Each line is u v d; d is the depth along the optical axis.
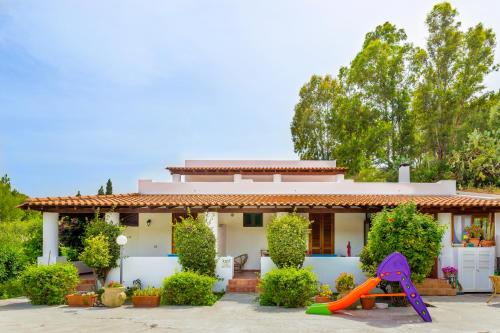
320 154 56.25
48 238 18.55
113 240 17.41
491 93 43.94
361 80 43.47
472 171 37.84
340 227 21.41
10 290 17.88
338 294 16.66
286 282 14.65
